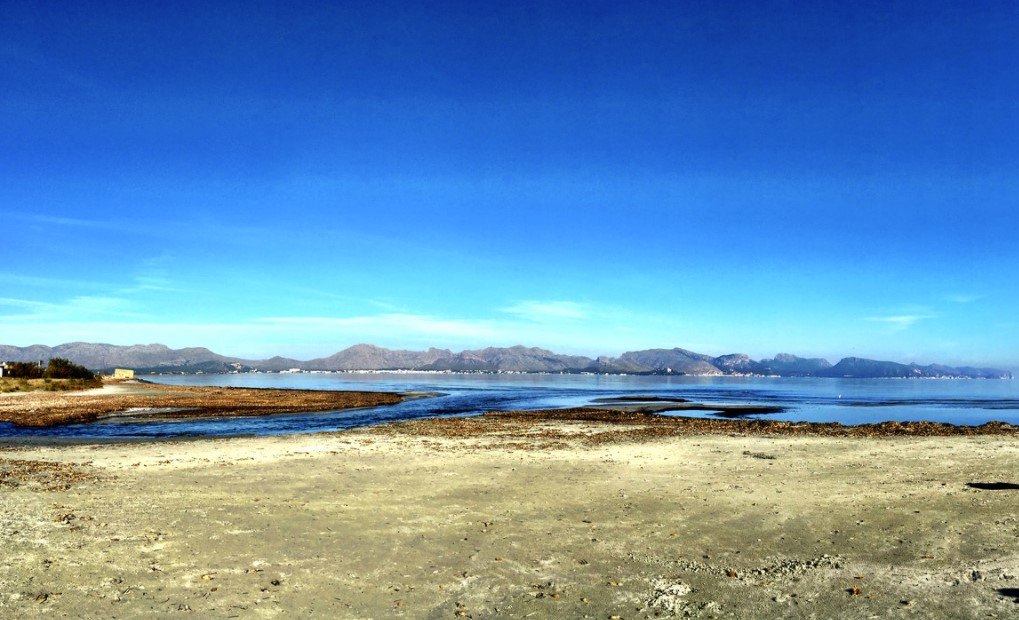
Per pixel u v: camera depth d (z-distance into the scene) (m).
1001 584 8.41
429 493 14.09
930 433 29.88
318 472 16.83
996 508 13.00
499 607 7.60
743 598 7.98
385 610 7.43
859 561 9.49
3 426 35.47
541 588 8.28
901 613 7.47
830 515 12.36
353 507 12.57
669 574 8.89
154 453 21.05
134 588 7.83
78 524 10.62
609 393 105.12
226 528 10.73
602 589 8.27
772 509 12.85
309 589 8.02
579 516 12.12
